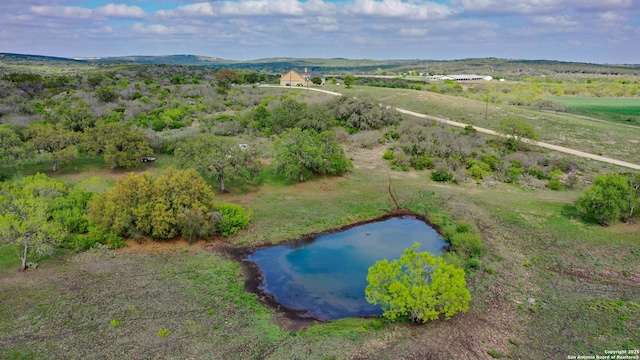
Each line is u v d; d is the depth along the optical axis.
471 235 36.72
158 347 22.64
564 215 41.97
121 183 36.12
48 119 68.19
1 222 28.88
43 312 25.22
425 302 24.59
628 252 35.03
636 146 66.50
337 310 28.20
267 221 41.09
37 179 40.38
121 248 34.62
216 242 36.91
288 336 24.52
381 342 23.77
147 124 72.94
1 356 21.22
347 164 54.88
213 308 27.05
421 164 58.19
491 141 68.31
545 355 23.20
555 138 71.44
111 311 25.80
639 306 27.89
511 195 48.44
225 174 45.88
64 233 32.25
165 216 35.12
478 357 22.77
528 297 29.42
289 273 32.97
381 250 37.09
